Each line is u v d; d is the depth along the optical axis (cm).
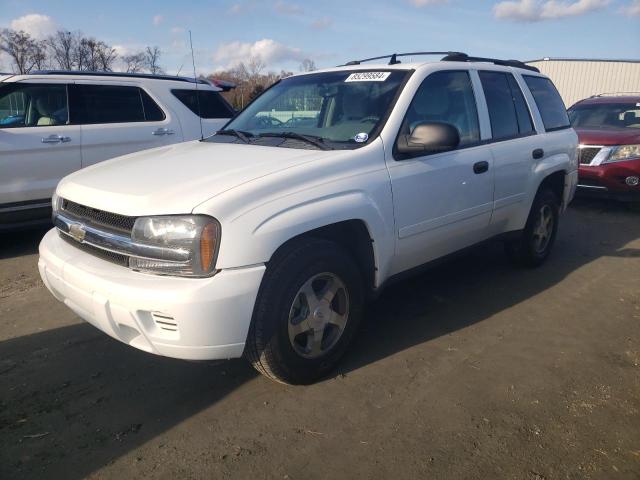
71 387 304
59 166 588
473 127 406
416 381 309
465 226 394
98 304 260
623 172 750
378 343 357
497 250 570
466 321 392
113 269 267
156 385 306
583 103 960
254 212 259
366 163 316
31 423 271
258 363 283
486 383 307
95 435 262
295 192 277
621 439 259
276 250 269
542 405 285
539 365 328
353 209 297
